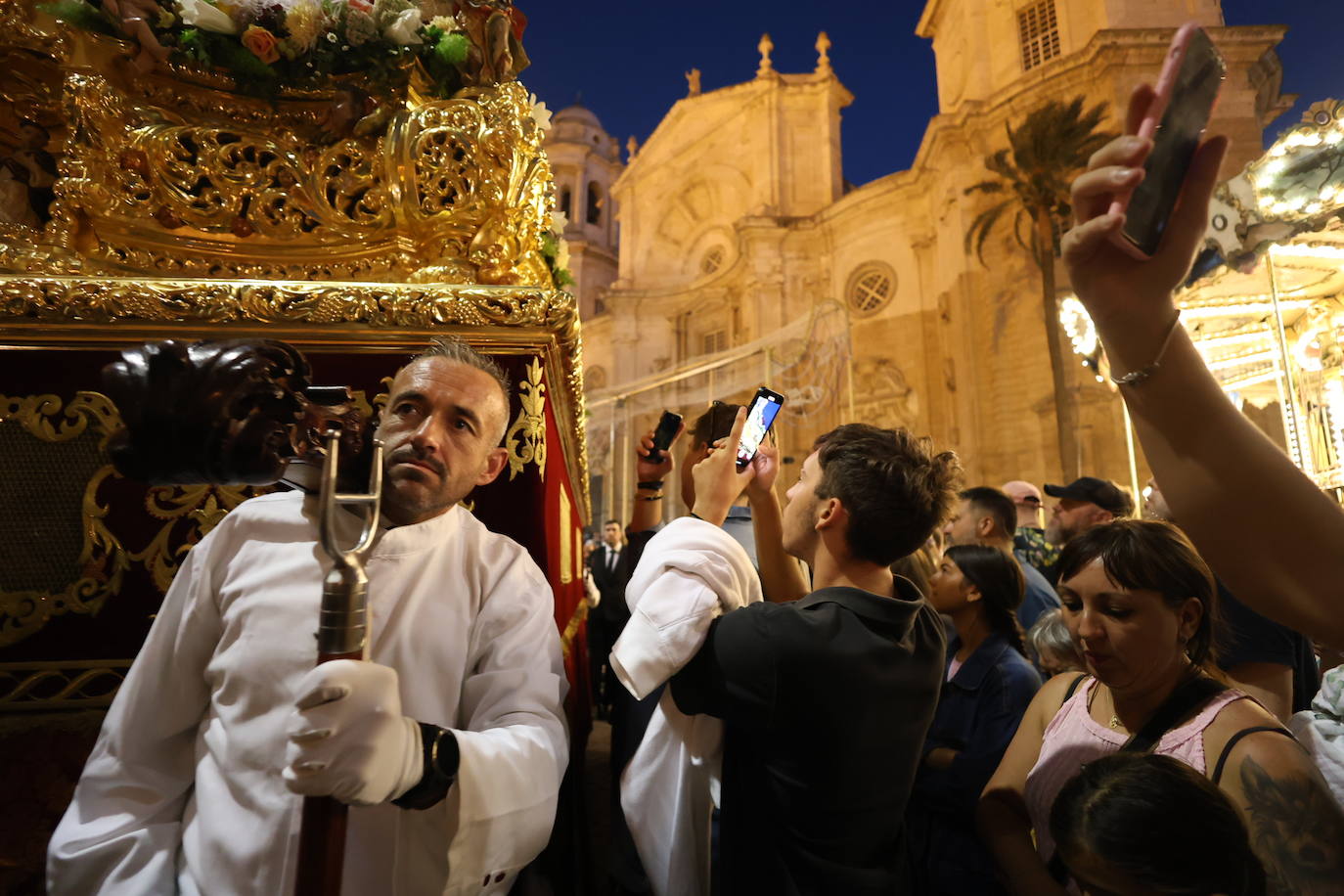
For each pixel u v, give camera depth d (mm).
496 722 1042
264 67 1733
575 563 3162
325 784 692
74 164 1642
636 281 33719
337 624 749
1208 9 18156
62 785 1341
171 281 1492
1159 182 616
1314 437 6848
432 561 1114
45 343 1438
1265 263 5547
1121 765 1002
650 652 1148
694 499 1559
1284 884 948
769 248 27375
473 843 892
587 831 2035
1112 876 936
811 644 1130
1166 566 1176
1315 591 600
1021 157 17484
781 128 29250
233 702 990
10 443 1403
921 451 1313
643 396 26547
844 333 17266
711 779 1448
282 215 1763
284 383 898
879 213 25438
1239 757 1039
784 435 24484
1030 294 19234
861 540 1276
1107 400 17594
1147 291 623
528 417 1546
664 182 33594
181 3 1670
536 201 1961
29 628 1371
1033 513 4270
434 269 1748
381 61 1795
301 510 1100
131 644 1403
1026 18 21312
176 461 841
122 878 967
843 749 1126
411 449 1051
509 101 1903
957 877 1596
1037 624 2088
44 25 1753
